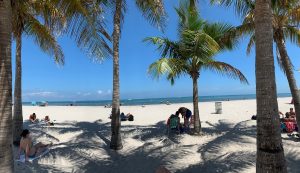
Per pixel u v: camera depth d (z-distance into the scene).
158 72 11.26
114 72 11.18
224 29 12.84
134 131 14.60
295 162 8.09
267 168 4.95
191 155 9.65
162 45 13.31
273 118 5.05
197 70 13.54
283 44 10.94
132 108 36.44
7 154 4.98
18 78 11.34
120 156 10.23
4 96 5.01
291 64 10.81
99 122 19.92
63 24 8.10
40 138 13.38
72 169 8.66
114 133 11.09
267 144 5.00
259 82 5.20
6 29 5.11
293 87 10.45
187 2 12.72
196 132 13.23
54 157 9.61
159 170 5.66
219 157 8.99
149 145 11.38
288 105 27.67
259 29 5.33
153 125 17.47
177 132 13.86
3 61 5.04
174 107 36.47
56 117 26.00
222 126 16.23
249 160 8.31
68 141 13.12
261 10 5.36
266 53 5.21
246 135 11.68
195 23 12.98
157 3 11.03
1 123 4.95
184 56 13.33
